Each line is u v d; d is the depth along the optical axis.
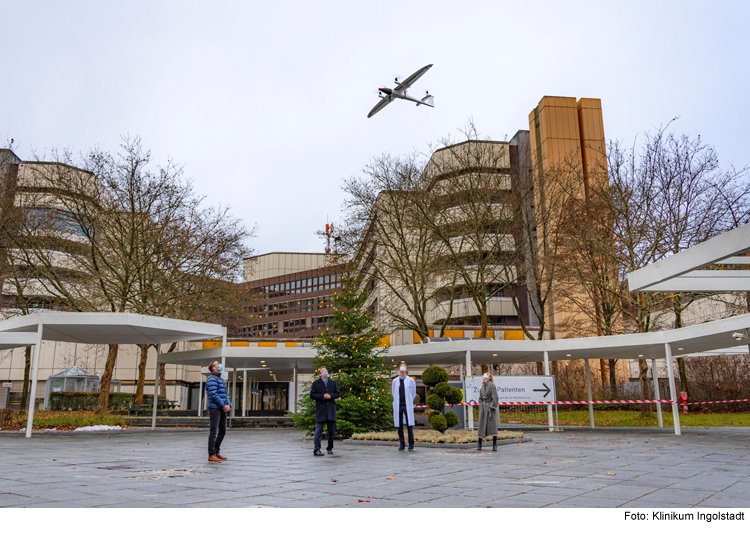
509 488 6.73
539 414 30.20
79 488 6.59
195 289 30.11
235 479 7.48
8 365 44.34
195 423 27.20
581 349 20.02
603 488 6.71
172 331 20.33
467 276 29.56
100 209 26.56
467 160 29.75
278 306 82.38
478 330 39.94
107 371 25.45
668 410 29.84
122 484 6.95
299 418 16.91
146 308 27.31
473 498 6.04
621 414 29.05
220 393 10.01
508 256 32.41
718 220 25.44
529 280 38.84
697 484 7.03
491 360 24.98
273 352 23.48
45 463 9.50
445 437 14.01
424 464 9.48
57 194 26.05
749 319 15.02
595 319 30.28
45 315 17.80
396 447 13.30
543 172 31.45
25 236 26.69
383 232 31.25
